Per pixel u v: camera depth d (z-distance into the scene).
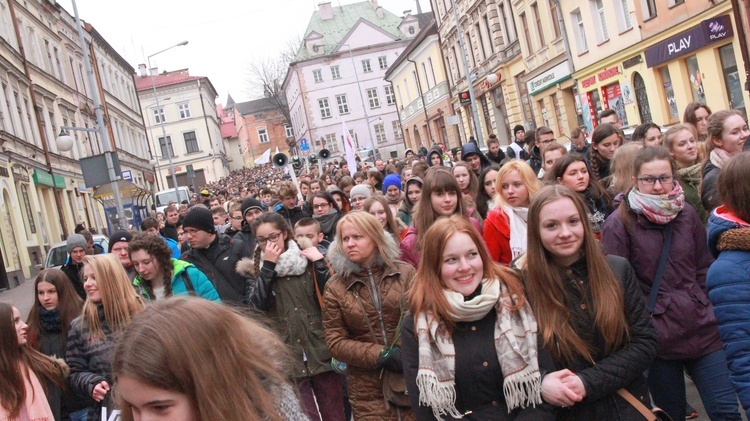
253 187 37.41
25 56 33.19
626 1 24.67
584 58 28.53
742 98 19.80
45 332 5.80
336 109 86.75
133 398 1.84
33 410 4.53
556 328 3.35
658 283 4.27
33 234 29.41
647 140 7.46
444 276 3.45
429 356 3.37
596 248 3.42
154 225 10.38
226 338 1.95
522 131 15.48
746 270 3.23
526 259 3.67
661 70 23.64
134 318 1.93
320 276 5.65
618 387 3.34
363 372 4.78
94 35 50.31
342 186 13.28
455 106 49.34
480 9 39.12
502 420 3.36
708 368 4.20
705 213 5.87
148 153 66.88
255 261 6.13
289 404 2.13
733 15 19.28
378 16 92.50
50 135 35.34
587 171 5.78
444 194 5.77
